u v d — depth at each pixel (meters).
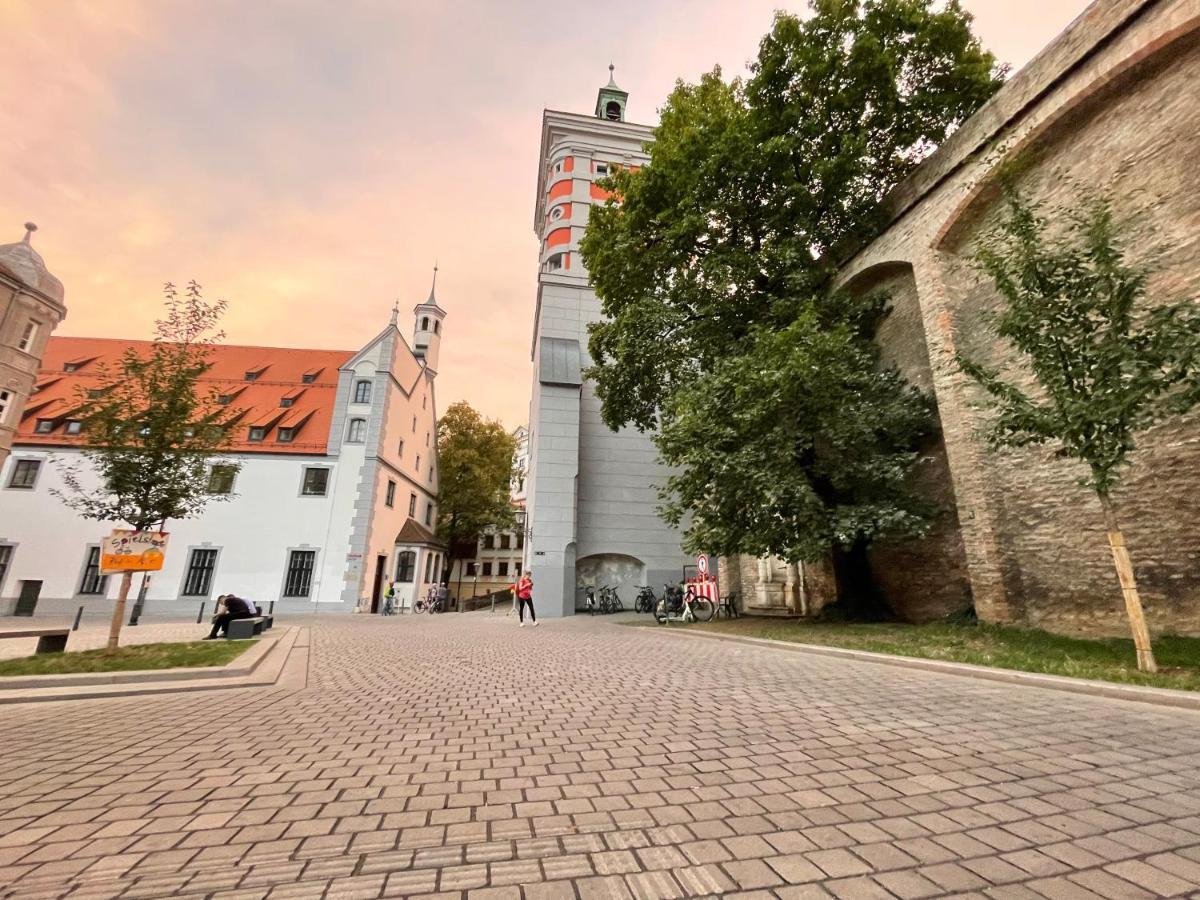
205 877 2.25
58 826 2.74
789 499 11.44
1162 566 8.23
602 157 33.12
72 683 6.50
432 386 39.28
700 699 5.75
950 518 12.26
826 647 9.23
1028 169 10.88
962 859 2.37
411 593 30.58
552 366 25.48
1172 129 8.67
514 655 9.50
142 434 9.35
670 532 25.33
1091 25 9.40
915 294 13.85
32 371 22.28
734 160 14.06
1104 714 4.92
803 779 3.38
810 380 10.96
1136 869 2.27
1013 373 10.73
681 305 16.27
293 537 26.20
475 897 2.10
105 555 9.00
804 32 14.09
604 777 3.45
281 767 3.70
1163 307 6.77
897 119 15.08
